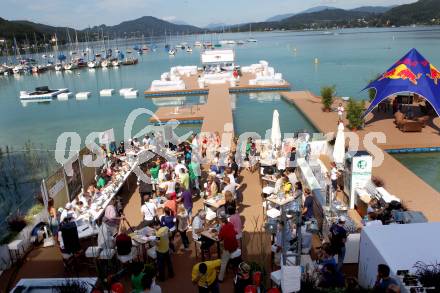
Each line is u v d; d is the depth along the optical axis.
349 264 9.78
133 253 9.57
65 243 9.58
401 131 22.41
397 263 7.12
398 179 15.60
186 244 10.63
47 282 7.74
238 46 153.75
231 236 8.92
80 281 7.67
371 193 12.63
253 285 7.23
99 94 49.72
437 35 170.50
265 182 15.06
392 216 10.73
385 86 23.72
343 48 105.81
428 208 13.07
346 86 43.56
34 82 70.31
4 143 29.84
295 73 55.84
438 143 20.02
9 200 17.78
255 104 36.16
